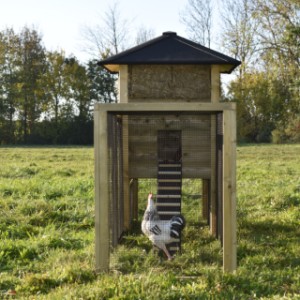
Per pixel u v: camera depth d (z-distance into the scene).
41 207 6.50
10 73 34.44
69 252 5.06
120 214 5.57
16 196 7.36
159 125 5.91
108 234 4.62
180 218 5.00
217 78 5.85
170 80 5.90
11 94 33.47
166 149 5.88
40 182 8.47
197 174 5.89
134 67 5.91
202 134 5.89
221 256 4.98
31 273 4.55
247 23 13.58
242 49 13.55
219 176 5.31
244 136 30.08
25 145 30.06
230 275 4.41
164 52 5.61
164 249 4.94
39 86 33.78
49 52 34.59
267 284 4.30
